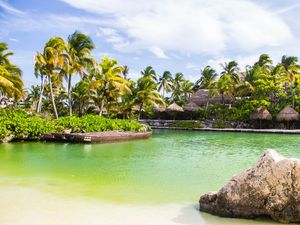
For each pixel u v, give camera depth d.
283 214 7.38
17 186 10.84
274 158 7.63
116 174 13.20
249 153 20.80
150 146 24.33
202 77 70.88
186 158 18.23
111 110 47.09
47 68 34.28
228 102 54.66
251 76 50.91
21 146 22.41
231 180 7.90
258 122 47.56
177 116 55.69
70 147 22.12
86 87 45.38
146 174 13.27
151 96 46.50
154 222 7.53
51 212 8.16
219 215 7.94
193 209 8.46
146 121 54.91
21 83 31.44
